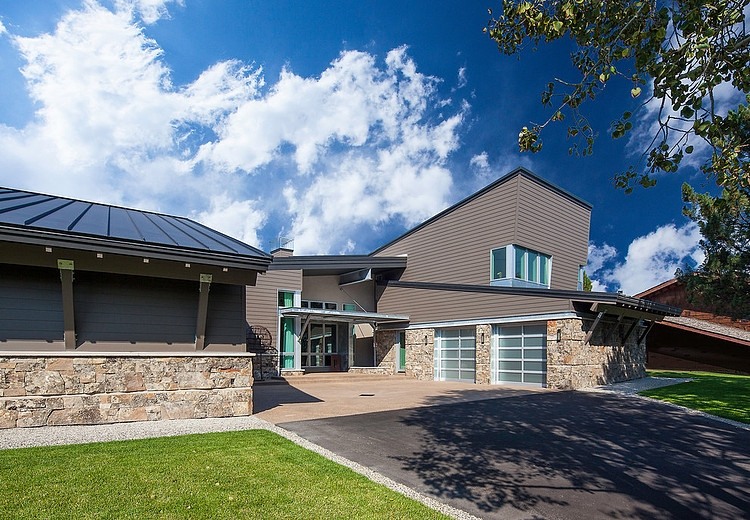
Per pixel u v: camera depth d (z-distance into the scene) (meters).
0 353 6.82
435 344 19.73
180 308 8.45
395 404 10.84
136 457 5.46
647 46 4.16
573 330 14.40
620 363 16.86
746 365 24.08
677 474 5.64
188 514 3.94
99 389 7.46
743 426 8.55
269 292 18.86
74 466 5.00
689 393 13.05
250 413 8.76
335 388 14.91
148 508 4.02
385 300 23.27
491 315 17.20
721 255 15.65
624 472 5.68
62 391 7.18
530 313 15.73
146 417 7.76
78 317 7.53
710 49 3.69
